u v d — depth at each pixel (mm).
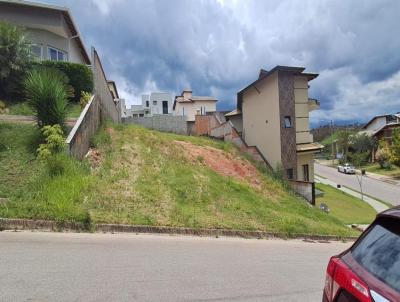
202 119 32625
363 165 68625
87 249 6590
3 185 8594
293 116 22438
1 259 5637
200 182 13492
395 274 2355
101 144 13969
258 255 8008
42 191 8516
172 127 34531
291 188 20125
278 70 22141
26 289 4609
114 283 5078
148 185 11422
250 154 23000
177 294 4938
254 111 25359
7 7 21672
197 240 8727
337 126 107375
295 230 11555
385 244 2615
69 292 4629
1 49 15750
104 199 9352
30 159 10109
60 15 22703
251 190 15609
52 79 12430
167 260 6488
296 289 5742
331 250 10078
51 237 7117
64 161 9797
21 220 7426
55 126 10984
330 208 28281
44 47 22984
